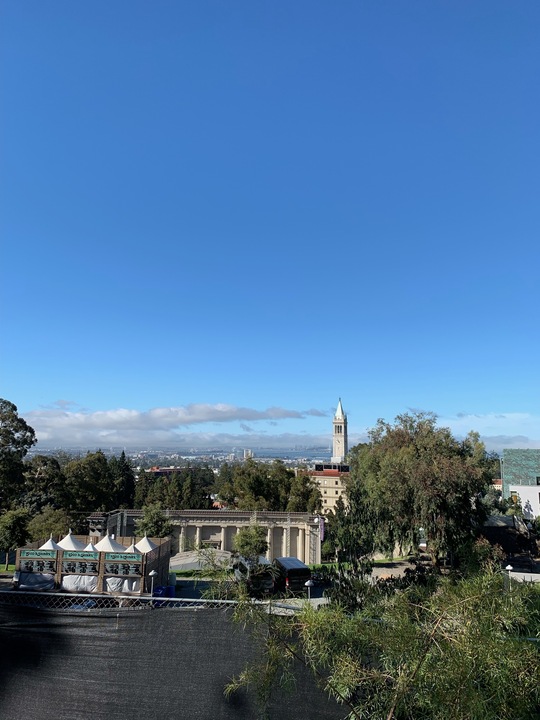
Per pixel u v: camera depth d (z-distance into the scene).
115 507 74.81
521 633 4.88
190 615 5.50
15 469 40.47
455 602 4.48
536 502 59.34
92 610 5.68
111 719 5.38
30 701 5.53
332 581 8.64
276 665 4.73
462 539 26.84
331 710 5.06
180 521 49.97
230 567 5.58
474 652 4.10
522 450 66.88
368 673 4.42
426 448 34.00
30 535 36.03
